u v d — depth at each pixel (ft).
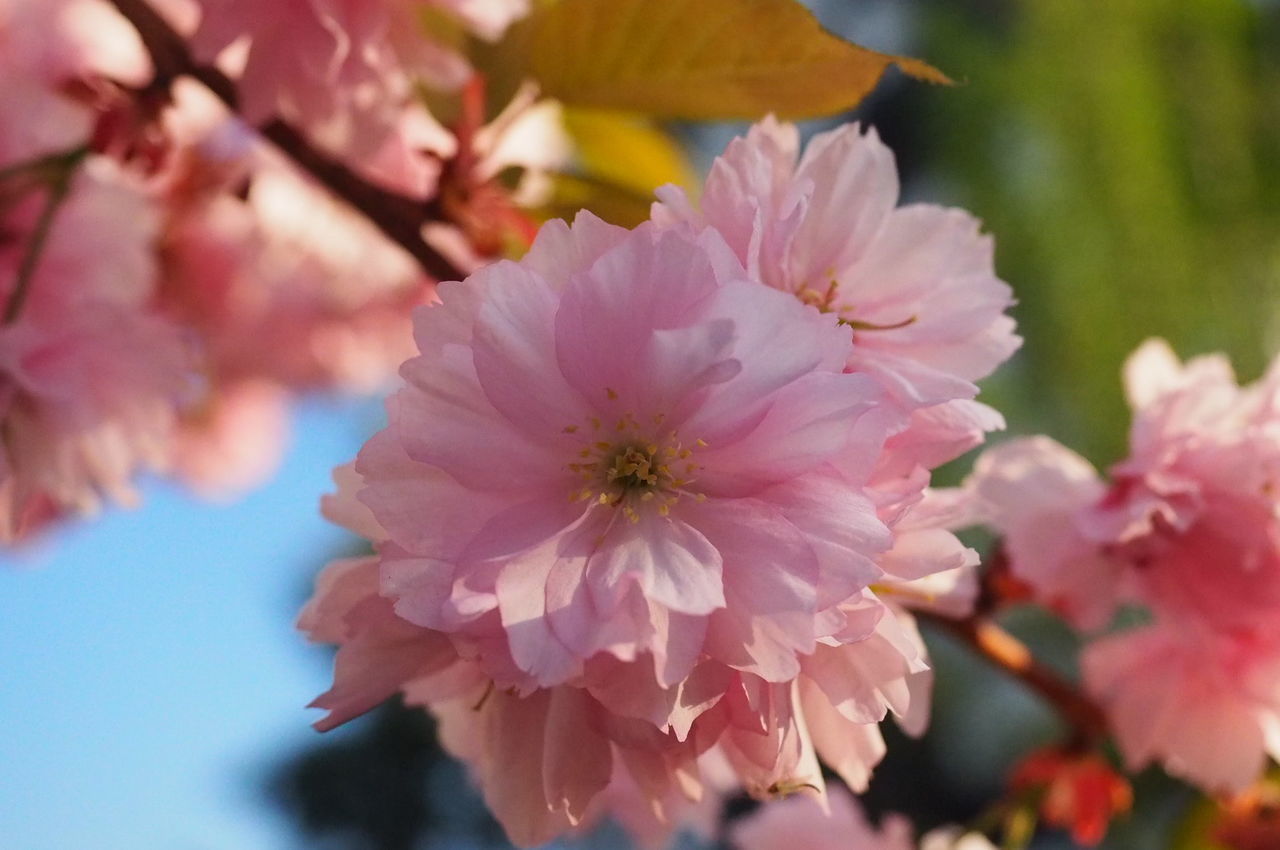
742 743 1.02
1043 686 1.27
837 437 0.98
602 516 1.00
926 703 1.06
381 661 1.02
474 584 0.97
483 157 1.22
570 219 1.22
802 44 1.14
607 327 0.98
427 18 1.21
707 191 1.02
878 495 0.99
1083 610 1.22
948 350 1.07
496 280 0.98
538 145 1.36
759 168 1.02
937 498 1.02
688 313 0.98
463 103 1.21
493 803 1.04
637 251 0.98
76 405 1.25
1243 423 1.21
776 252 1.02
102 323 1.27
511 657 0.98
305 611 1.04
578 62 1.19
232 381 2.01
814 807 1.53
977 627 1.26
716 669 0.99
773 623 0.97
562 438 0.99
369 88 1.20
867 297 1.07
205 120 1.43
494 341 0.98
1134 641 1.26
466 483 0.98
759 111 1.18
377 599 1.02
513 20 1.19
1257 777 1.25
